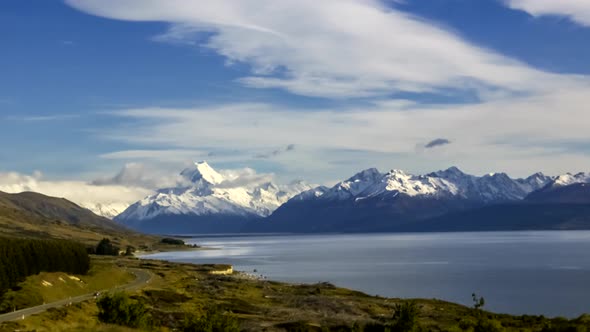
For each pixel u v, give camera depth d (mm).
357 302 189750
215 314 102562
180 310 160250
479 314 163500
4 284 162500
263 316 161750
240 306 177625
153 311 151375
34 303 154625
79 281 198875
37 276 179875
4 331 108438
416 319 116000
